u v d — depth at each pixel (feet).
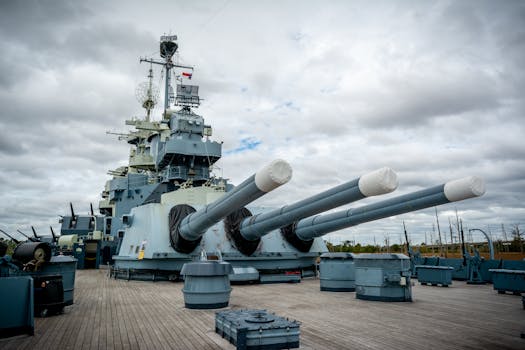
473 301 33.30
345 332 21.12
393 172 24.09
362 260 34.76
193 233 45.09
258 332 16.81
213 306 28.94
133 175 85.61
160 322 24.00
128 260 52.95
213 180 71.67
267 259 53.06
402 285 32.71
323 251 60.03
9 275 25.89
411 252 59.77
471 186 26.55
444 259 58.08
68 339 19.89
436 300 33.88
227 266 29.94
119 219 86.07
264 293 39.37
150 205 52.90
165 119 80.94
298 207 37.83
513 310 28.45
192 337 20.11
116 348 18.19
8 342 19.39
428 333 20.83
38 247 28.45
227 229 53.21
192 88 79.97
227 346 18.33
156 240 50.24
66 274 30.53
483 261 50.70
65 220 106.11
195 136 72.28
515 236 122.31
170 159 71.10
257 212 57.82
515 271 37.68
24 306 20.99
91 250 83.51
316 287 45.39
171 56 95.20
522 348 17.76
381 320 24.63
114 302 32.32
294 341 17.30
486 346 18.13
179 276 50.01
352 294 38.42
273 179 22.89
